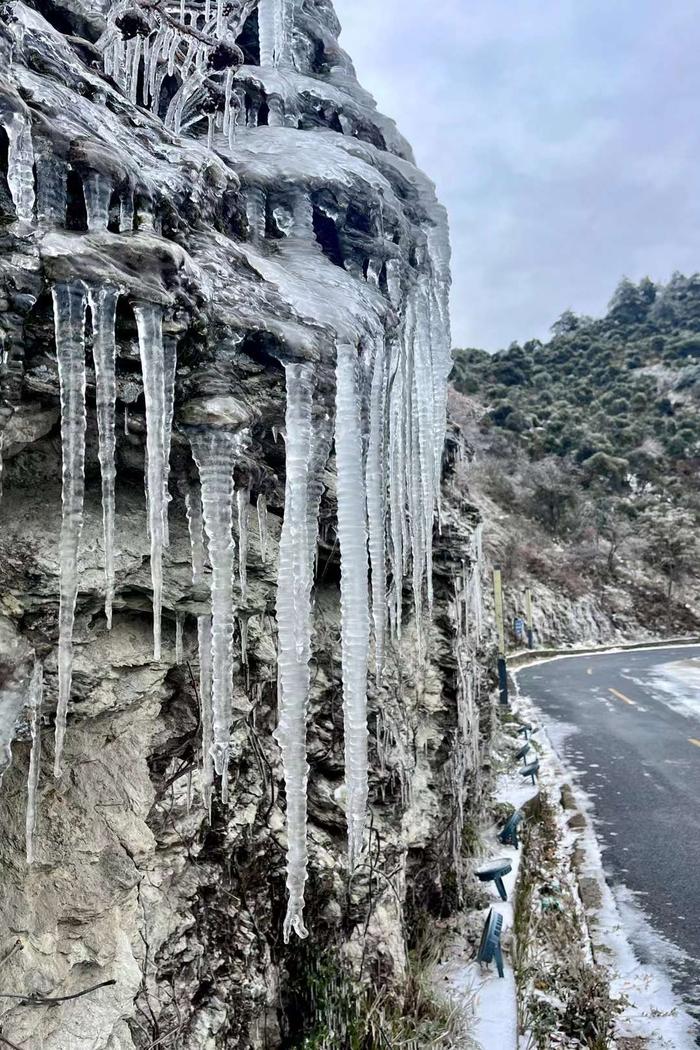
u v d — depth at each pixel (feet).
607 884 22.03
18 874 6.59
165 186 7.45
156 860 8.48
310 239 10.41
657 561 117.80
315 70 14.93
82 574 6.91
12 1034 6.21
